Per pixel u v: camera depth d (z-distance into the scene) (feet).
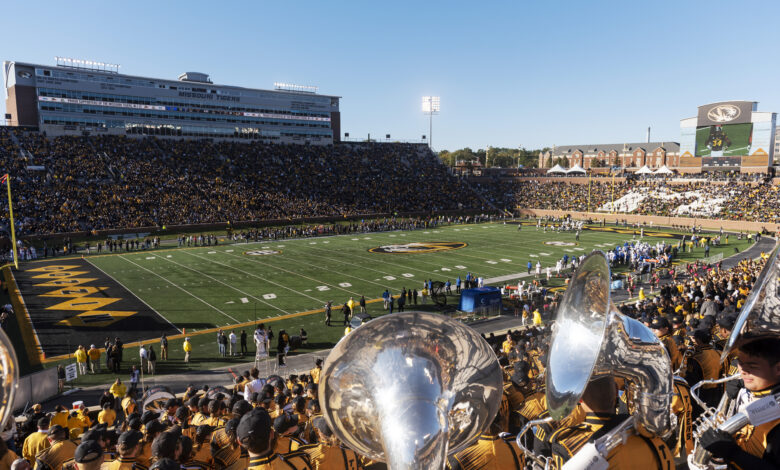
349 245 177.17
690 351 18.22
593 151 449.89
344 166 286.66
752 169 257.34
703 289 74.95
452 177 310.24
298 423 21.84
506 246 173.88
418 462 7.08
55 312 94.68
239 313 95.30
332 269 135.03
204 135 280.92
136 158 228.43
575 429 8.02
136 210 194.70
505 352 42.96
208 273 129.08
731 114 261.24
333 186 262.06
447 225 240.12
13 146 205.26
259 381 36.22
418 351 8.00
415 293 102.78
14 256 133.69
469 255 156.46
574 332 7.46
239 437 10.12
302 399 23.27
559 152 479.82
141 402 37.93
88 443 12.33
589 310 7.38
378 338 8.14
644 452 7.40
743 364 8.10
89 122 246.06
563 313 7.72
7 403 7.72
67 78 238.89
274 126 304.50
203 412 25.57
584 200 275.80
